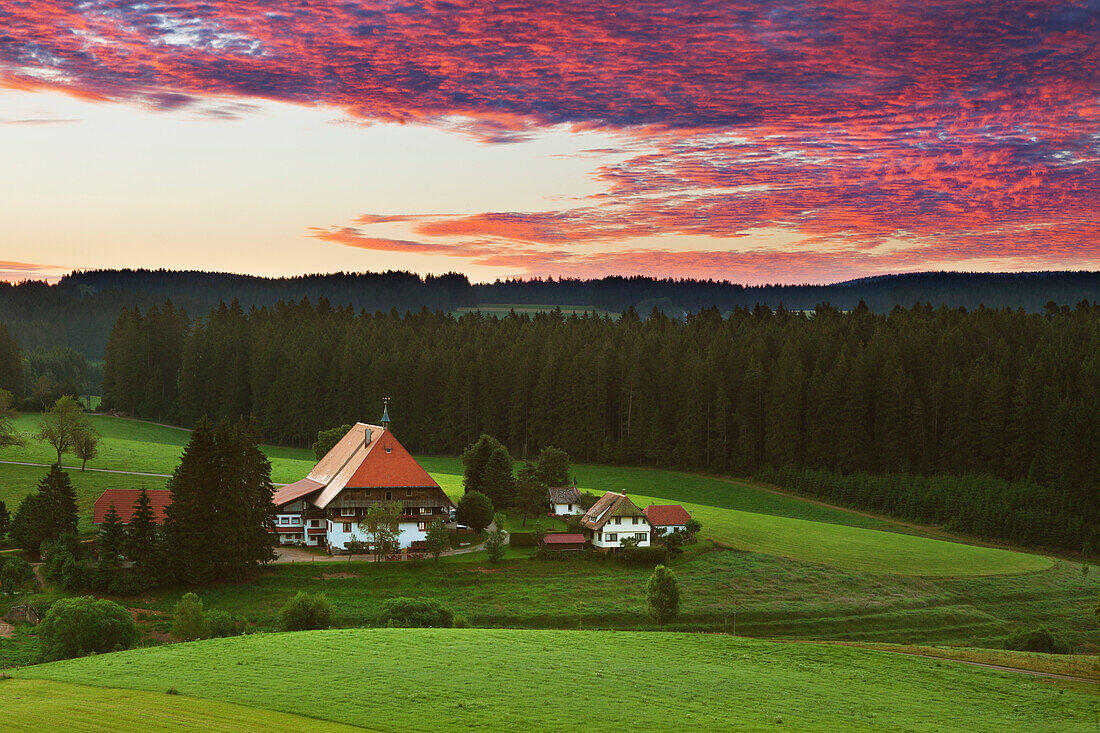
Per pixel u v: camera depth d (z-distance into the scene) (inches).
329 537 4301.2
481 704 1750.7
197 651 2224.4
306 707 1707.7
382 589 3732.8
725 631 3521.2
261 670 2000.5
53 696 1788.9
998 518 6013.8
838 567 4394.7
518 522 4923.7
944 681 2154.3
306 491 4542.3
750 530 5093.5
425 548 4222.4
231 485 3740.2
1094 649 3565.5
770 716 1760.6
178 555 3654.0
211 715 1652.3
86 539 4005.9
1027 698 2031.3
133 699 1756.9
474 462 5374.0
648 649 2359.7
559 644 2372.0
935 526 6299.2
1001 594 4168.3
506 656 2187.5
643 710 1758.1
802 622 3636.8
